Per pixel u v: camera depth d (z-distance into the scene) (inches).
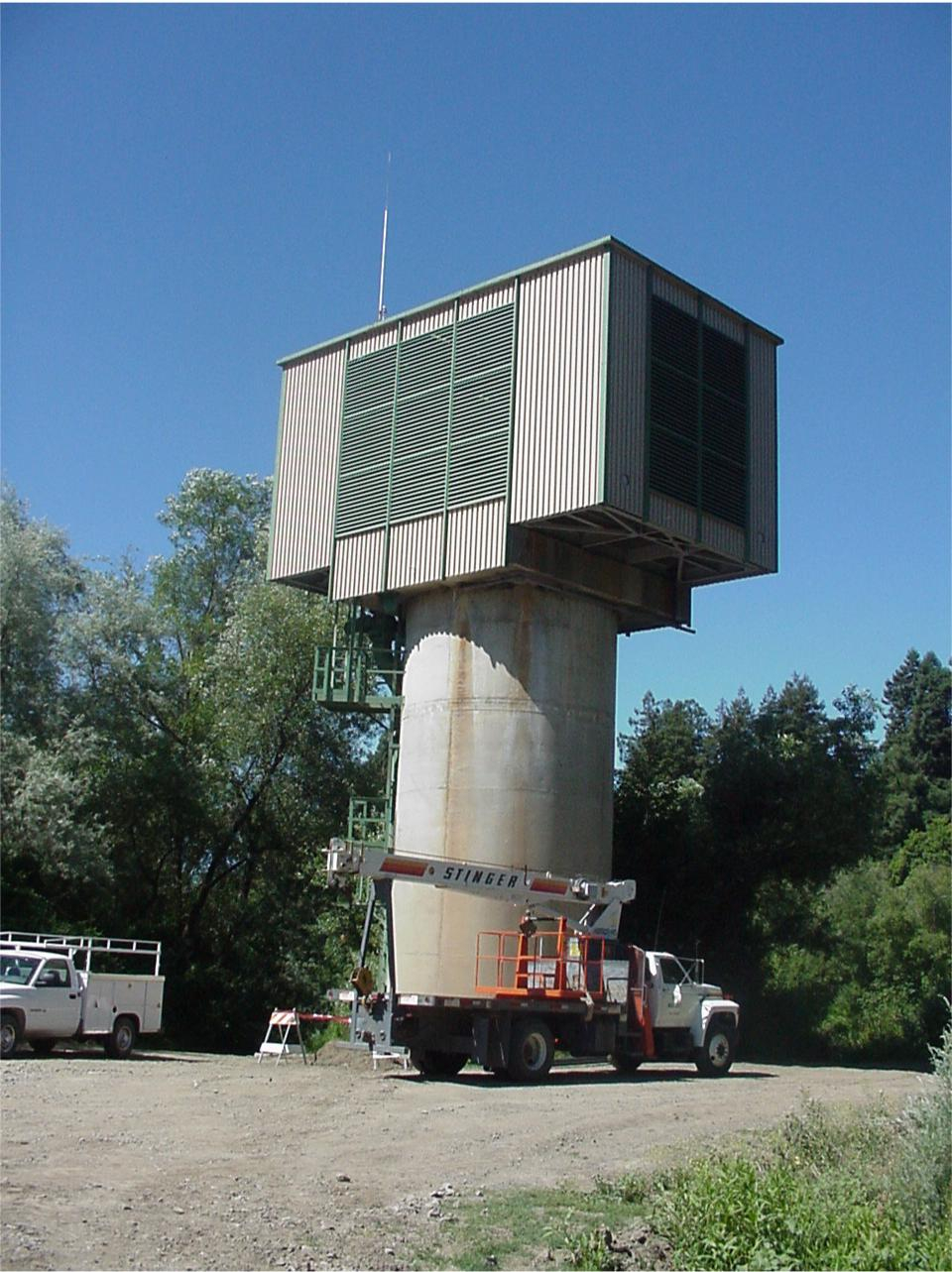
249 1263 422.3
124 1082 920.9
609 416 1258.6
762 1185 488.1
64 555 1903.3
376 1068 1127.6
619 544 1407.5
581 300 1302.9
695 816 1768.0
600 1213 530.3
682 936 1797.5
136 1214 474.6
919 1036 2071.9
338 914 1905.8
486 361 1373.0
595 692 1412.4
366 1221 494.3
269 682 1914.4
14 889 1651.1
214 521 2458.2
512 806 1338.6
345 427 1524.4
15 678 1792.6
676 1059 1279.5
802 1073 1338.6
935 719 4296.3
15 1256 401.4
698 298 1395.2
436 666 1405.0
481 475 1346.0
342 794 1989.4
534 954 1197.1
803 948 2081.7
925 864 3144.7
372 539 1457.9
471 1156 666.8
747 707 1947.6
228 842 2026.3
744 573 1476.4
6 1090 831.1
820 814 1688.0
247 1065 1144.8
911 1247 430.6
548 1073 1117.1
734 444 1412.4
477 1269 439.2
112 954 1793.8
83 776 1793.8
